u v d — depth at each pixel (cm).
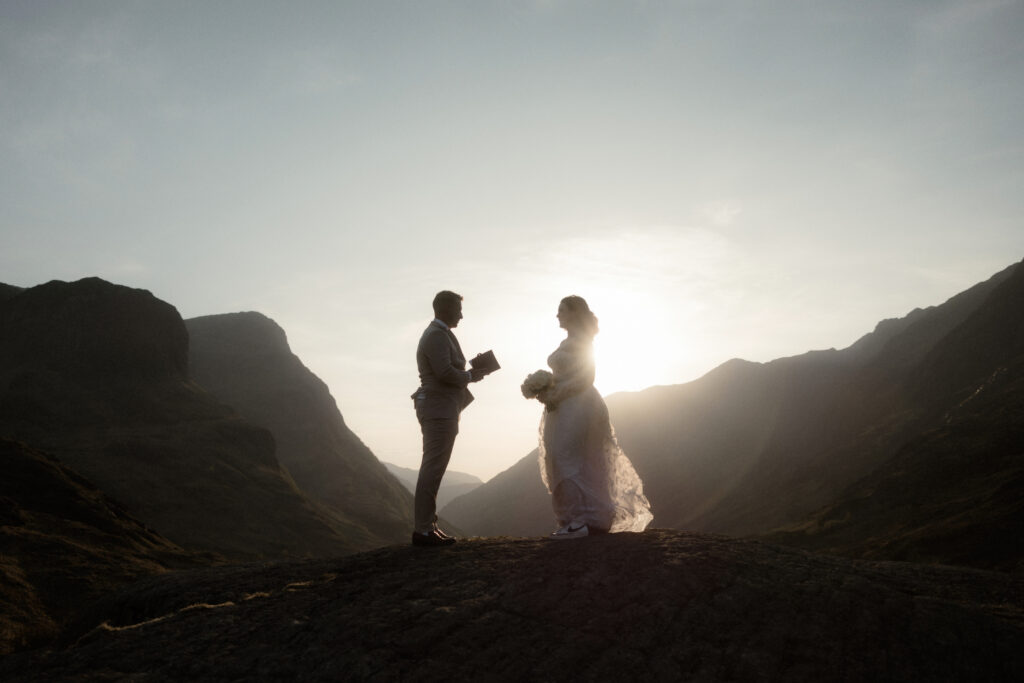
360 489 12681
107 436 8594
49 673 502
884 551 4938
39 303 10562
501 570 625
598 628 524
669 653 496
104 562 2867
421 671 479
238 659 503
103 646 543
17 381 9294
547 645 506
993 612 557
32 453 4388
